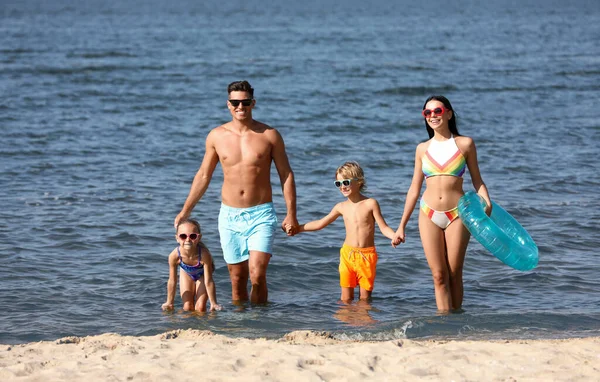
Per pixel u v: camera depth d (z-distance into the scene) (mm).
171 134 41062
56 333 15156
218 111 49562
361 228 17391
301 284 19000
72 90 57438
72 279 18812
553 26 148250
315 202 27125
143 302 17312
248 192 17125
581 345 13242
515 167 32875
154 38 112250
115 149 36594
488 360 12312
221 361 12242
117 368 12000
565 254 21047
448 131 16000
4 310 16547
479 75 70125
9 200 26812
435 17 192625
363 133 42156
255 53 89188
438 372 11828
